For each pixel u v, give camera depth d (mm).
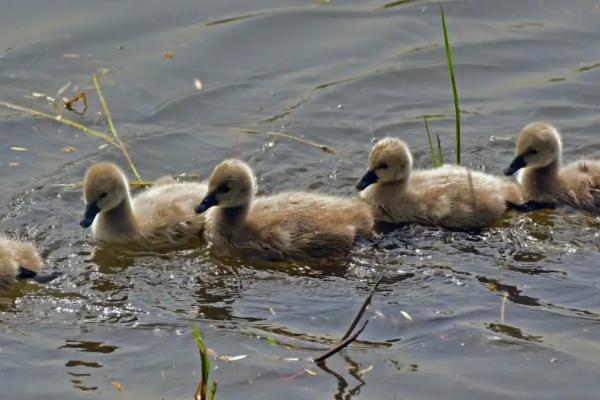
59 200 15375
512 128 17375
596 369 11164
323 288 13086
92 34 19391
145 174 16188
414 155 16734
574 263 13547
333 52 19328
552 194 15266
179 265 13875
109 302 12812
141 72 18484
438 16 20406
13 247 13352
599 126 17281
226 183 14211
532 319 12180
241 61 19016
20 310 12609
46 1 20281
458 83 18609
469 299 12664
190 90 18188
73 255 14086
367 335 11906
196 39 19375
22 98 17797
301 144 16969
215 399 10703
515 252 13922
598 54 19203
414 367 11234
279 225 14086
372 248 14062
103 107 17688
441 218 14680
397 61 19094
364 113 17812
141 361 11469
